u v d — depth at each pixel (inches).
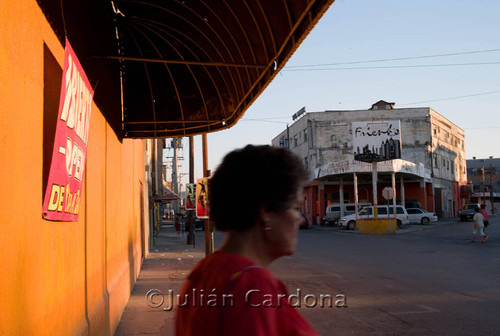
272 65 230.7
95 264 211.8
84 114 152.4
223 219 53.0
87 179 192.4
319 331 264.2
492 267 532.4
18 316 100.7
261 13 215.8
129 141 422.6
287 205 52.5
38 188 118.4
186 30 283.6
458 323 279.3
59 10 144.7
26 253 107.1
